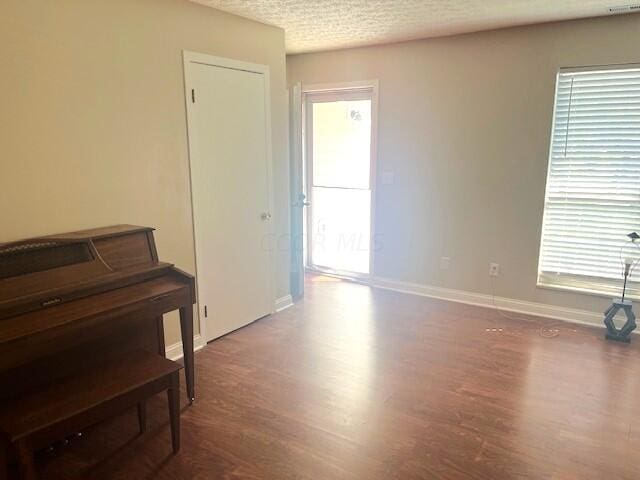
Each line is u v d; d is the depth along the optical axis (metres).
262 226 3.76
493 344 3.37
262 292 3.86
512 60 3.71
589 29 3.40
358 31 3.77
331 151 4.93
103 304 2.07
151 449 2.21
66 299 2.05
